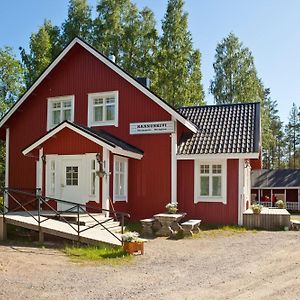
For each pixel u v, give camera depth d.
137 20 36.06
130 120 18.47
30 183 19.92
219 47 43.09
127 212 18.08
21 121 20.47
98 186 16.53
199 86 35.88
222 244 13.21
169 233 14.88
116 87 18.77
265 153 69.62
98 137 15.98
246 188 20.33
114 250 11.64
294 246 12.80
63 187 17.11
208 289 7.88
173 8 35.84
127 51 35.38
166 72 34.16
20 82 32.41
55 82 19.91
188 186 18.05
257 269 9.64
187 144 18.22
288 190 42.91
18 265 9.72
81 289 7.80
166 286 8.09
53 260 10.48
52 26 37.09
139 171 18.22
